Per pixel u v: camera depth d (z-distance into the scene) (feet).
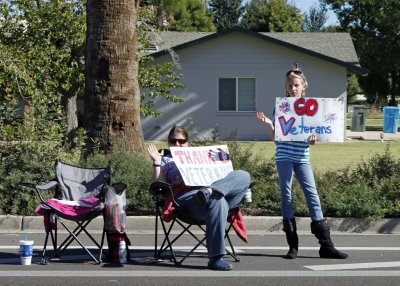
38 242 28.99
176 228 32.01
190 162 24.18
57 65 65.16
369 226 32.42
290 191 25.64
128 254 25.12
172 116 93.61
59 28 65.36
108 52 37.14
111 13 37.14
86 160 34.63
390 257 26.35
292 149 25.38
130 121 37.45
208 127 93.56
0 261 25.05
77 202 25.34
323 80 92.89
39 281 21.97
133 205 32.91
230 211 24.39
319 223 25.85
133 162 34.24
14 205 32.42
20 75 54.49
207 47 92.73
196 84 93.09
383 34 131.95
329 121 25.16
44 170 33.27
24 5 65.21
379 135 101.76
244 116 93.40
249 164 35.58
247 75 92.89
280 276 22.88
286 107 25.17
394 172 36.86
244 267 24.22
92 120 37.35
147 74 75.20
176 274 23.02
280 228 32.12
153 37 73.61
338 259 25.82
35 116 35.47
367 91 148.05
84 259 25.44
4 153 33.99
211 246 23.61
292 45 91.71
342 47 99.45
